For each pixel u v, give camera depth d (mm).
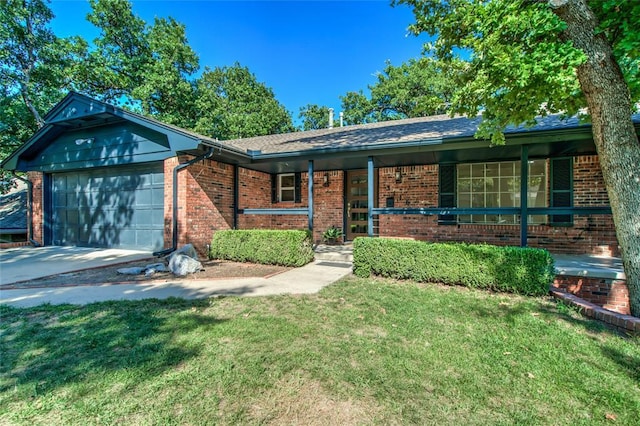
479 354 2723
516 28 3498
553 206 7121
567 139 5367
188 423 1870
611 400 2107
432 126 8445
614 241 6594
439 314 3695
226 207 8633
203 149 7172
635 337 3039
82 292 4656
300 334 3117
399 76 23641
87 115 7770
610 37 3703
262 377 2355
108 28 17266
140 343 2893
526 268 4418
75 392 2156
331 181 9922
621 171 3594
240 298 4316
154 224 8336
